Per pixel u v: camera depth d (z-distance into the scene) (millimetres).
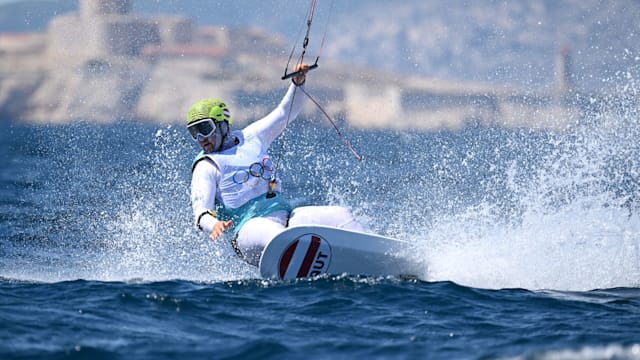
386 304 21891
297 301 22141
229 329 19672
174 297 22219
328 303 21891
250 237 24969
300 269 24547
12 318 20094
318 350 18172
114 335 19000
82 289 23281
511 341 18766
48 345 18078
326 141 128375
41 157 114438
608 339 18750
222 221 24703
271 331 19531
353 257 24734
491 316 20875
